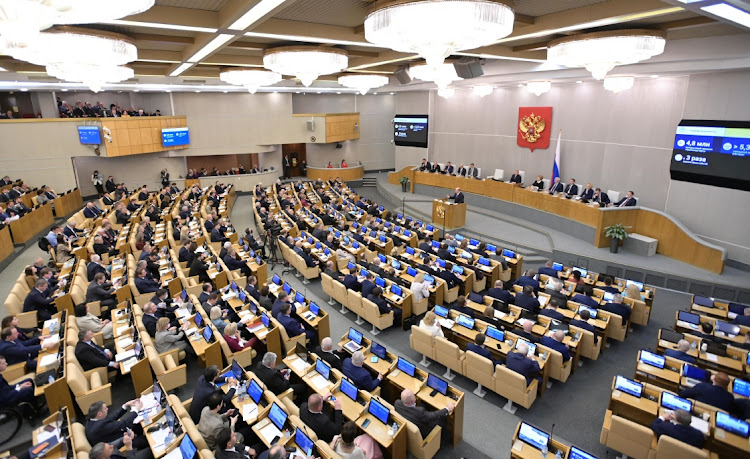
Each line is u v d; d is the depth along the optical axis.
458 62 13.68
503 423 7.73
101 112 21.62
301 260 13.51
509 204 19.84
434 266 12.77
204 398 6.68
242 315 9.82
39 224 16.61
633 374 9.16
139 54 10.90
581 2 7.07
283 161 31.06
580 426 7.67
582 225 16.19
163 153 25.64
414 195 24.73
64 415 6.20
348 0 6.58
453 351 8.49
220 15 6.80
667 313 11.77
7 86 18.33
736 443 6.07
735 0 5.06
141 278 10.95
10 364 7.67
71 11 3.79
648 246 14.38
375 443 6.25
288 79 22.56
